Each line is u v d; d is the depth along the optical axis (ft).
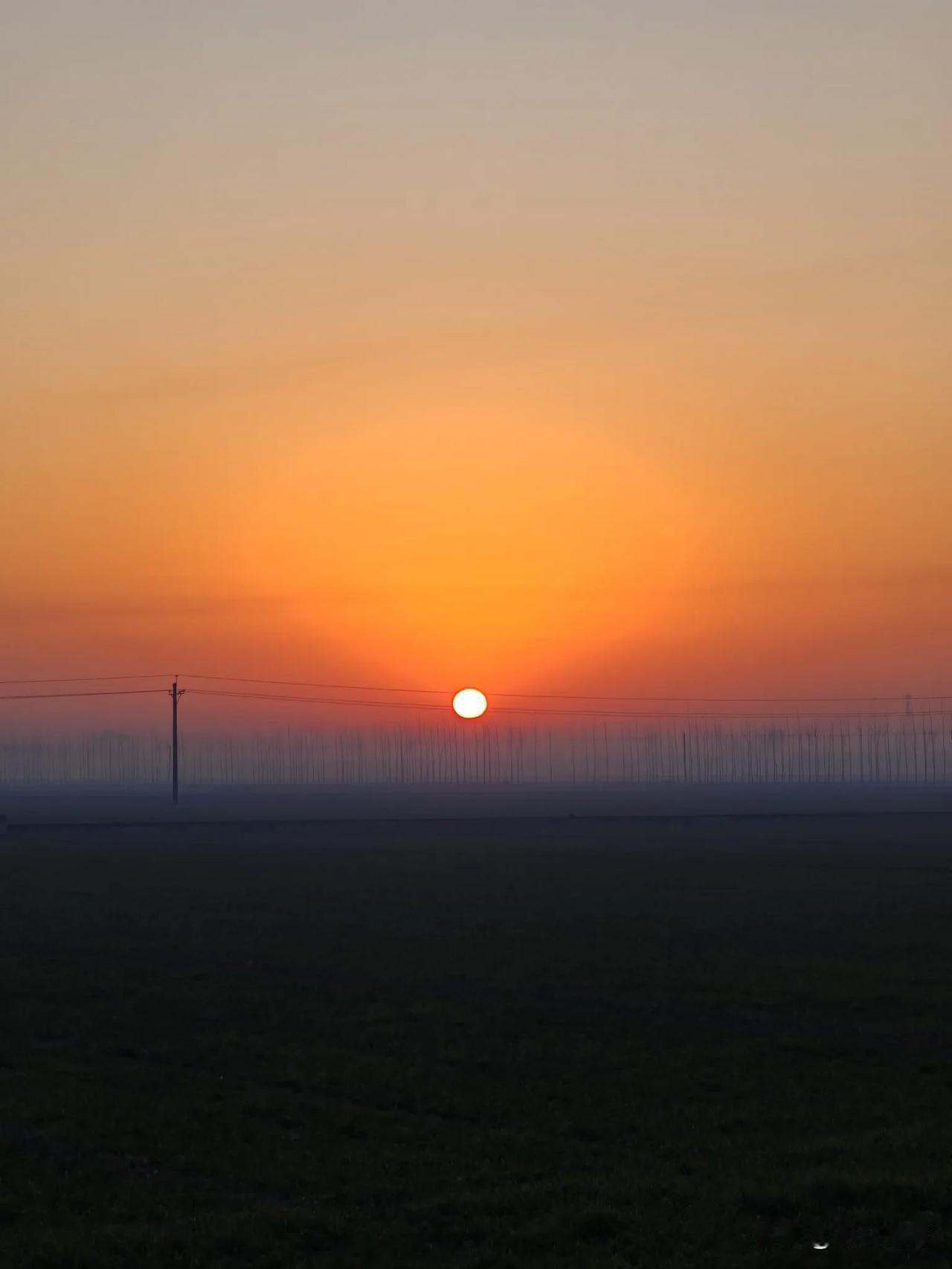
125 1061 110.93
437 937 177.88
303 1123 92.12
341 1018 126.82
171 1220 72.28
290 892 234.17
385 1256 65.16
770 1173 75.72
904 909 205.77
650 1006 130.52
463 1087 101.40
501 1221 69.56
